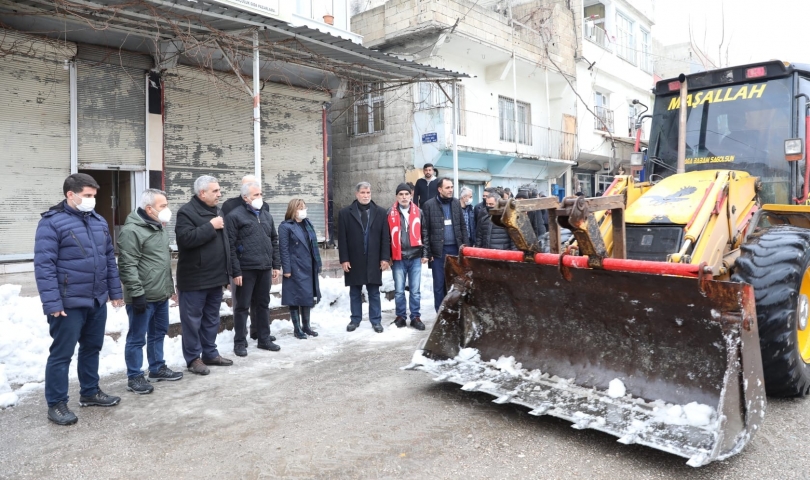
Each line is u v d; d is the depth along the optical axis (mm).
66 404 4367
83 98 10188
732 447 3203
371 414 4305
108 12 7812
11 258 9461
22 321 5965
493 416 4234
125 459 3609
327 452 3643
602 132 21000
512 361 4641
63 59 9852
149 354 5328
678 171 5449
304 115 13773
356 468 3418
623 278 3830
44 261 4070
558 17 18688
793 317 4180
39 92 9656
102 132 10438
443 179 7762
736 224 4828
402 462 3488
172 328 6750
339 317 8164
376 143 15828
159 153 11203
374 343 6684
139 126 10930
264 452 3662
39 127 9680
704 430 3371
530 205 4258
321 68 10750
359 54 9500
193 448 3752
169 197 11422
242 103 12539
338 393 4832
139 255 4949
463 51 15875
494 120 17359
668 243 4480
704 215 4492
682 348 3824
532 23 18875
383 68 10484
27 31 9305
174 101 11414
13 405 4652
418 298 7508
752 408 3334
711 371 3676
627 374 4047
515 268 4473
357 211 7242
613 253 4410
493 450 3646
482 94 17109
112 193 11258
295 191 13656
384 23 15156
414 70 10711
